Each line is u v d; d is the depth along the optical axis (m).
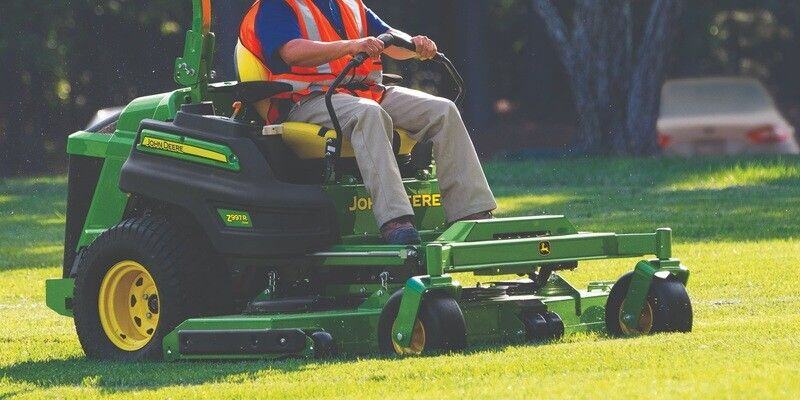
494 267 20.25
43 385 19.27
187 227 21.86
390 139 21.28
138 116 23.34
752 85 82.38
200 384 18.47
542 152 82.12
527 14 119.12
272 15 22.11
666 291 21.42
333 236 21.38
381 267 21.47
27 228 49.78
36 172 95.50
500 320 21.06
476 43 106.06
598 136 76.19
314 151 21.52
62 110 98.94
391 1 108.19
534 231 21.23
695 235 39.59
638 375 17.02
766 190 54.06
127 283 22.20
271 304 21.61
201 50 22.80
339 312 20.66
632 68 75.75
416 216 22.00
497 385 16.75
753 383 16.06
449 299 19.56
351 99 21.38
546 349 19.62
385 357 19.73
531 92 120.38
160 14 96.94
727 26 121.75
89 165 23.84
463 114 106.62
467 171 21.86
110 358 21.95
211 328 20.58
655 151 75.81
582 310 22.17
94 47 98.12
